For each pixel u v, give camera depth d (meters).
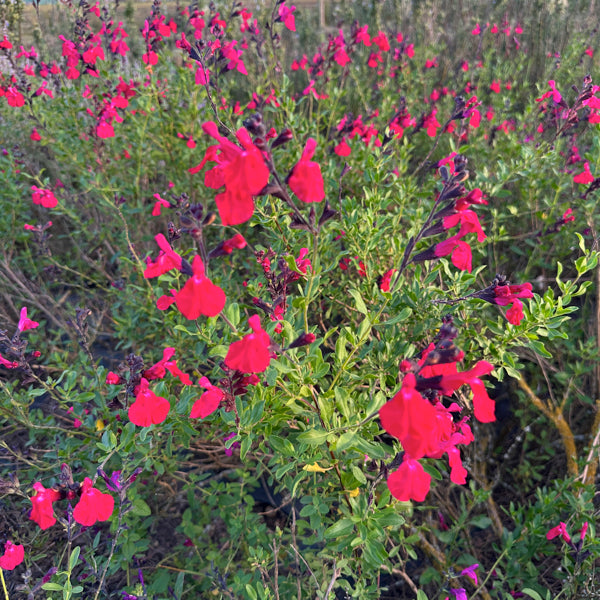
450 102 0.62
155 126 0.52
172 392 0.36
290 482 0.28
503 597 0.30
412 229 0.33
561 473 0.40
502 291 0.25
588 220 0.39
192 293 0.20
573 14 0.74
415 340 0.31
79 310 0.35
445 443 0.21
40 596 0.31
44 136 0.52
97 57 0.50
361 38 0.57
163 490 0.38
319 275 0.23
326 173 0.42
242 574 0.30
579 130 0.55
